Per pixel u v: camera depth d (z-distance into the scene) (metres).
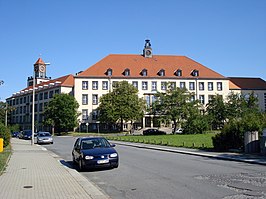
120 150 28.69
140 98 81.00
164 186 10.65
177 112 62.59
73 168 16.64
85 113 87.12
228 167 15.29
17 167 16.08
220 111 62.78
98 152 15.55
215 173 13.29
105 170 15.33
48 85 101.25
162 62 93.12
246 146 21.88
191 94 66.31
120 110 77.00
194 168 15.10
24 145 38.22
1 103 39.09
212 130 67.88
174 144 33.41
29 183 11.19
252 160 17.42
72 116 81.62
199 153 22.81
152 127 85.81
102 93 87.81
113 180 12.37
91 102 87.38
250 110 62.75
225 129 24.61
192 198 8.70
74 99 83.56
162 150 28.19
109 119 77.94
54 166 16.58
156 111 66.31
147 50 94.00
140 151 27.39
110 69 88.69
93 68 89.69
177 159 19.86
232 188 9.91
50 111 82.38
